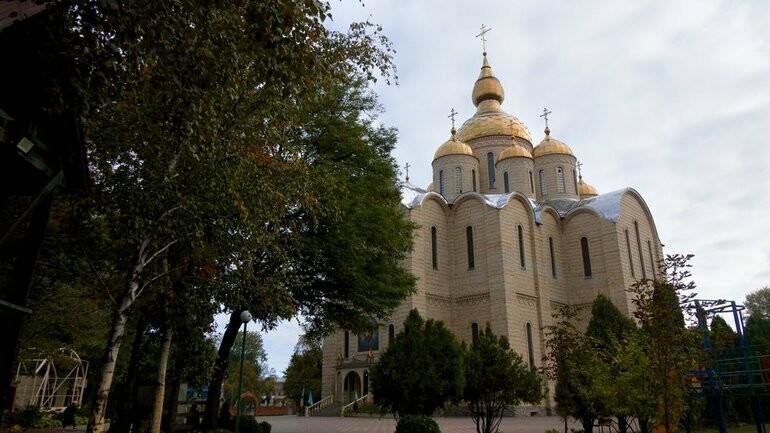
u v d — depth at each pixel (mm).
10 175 8062
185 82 8367
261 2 7504
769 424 27562
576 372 15789
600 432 23375
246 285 13820
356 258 19469
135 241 10781
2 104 7059
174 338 17812
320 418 40031
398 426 17688
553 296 46688
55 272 14688
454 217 46281
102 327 24469
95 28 7109
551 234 49500
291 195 13203
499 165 55969
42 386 35781
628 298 45094
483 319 42031
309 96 12766
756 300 71688
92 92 7430
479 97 62562
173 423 17375
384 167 21781
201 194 11023
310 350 64062
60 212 12625
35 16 6527
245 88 10648
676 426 12508
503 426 28719
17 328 6809
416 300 40781
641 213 52094
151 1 7141
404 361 18938
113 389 23266
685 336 12047
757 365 18234
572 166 57688
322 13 8109
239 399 17766
